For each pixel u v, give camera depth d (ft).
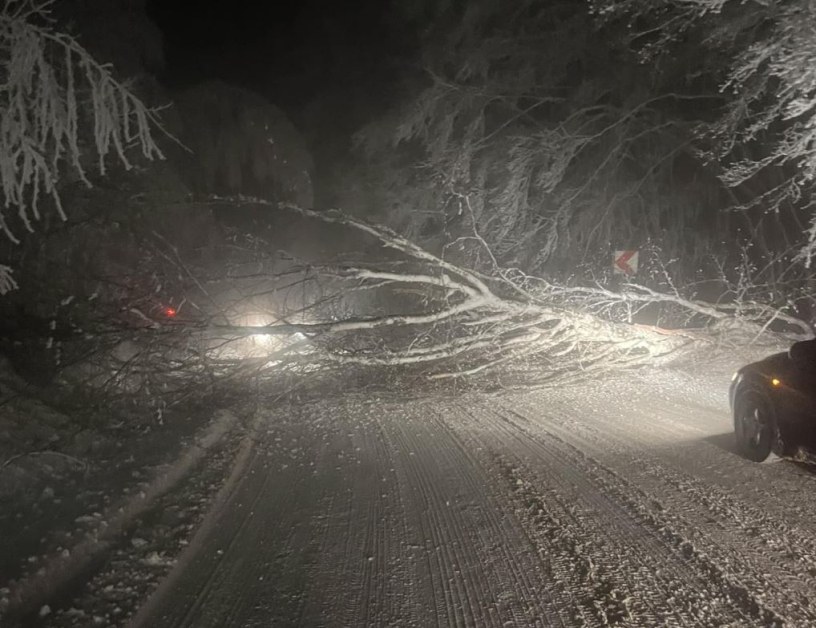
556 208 72.38
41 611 16.16
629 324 47.88
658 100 66.74
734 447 29.35
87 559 19.13
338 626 16.12
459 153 74.64
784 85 43.88
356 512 23.03
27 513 21.54
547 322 48.16
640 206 72.43
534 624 15.98
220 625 16.17
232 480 26.66
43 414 32.04
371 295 54.65
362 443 32.32
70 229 41.52
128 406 35.55
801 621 15.78
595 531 20.92
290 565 19.13
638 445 30.30
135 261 47.75
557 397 41.81
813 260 58.03
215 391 39.14
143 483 23.85
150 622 16.30
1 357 35.29
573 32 69.77
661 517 21.88
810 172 41.65
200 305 44.91
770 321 49.44
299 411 39.52
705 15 48.91
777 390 25.91
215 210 80.64
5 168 20.21
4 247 40.34
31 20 21.79
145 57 61.41
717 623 15.78
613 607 16.56
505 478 26.12
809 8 35.86
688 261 71.67
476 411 39.06
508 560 19.20
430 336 48.29
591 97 68.95
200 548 20.30
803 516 21.77
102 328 37.32
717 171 64.03
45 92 20.47
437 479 26.35
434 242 86.28
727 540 20.10
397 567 18.95
